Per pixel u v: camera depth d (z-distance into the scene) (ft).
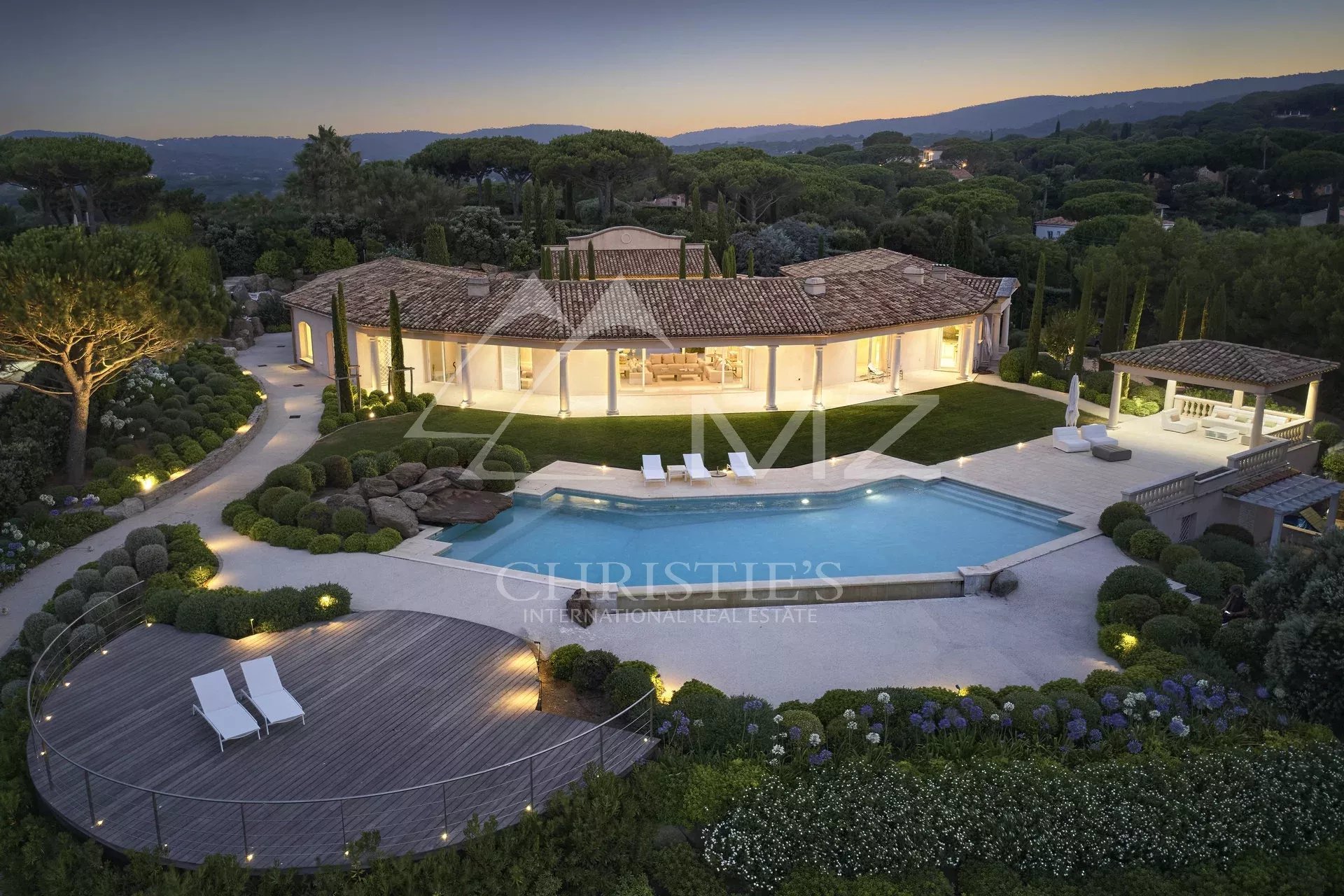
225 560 72.08
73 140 206.49
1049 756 46.26
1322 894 40.27
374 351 128.98
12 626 60.70
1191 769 45.34
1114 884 40.27
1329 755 46.34
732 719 47.60
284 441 106.42
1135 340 142.92
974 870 40.83
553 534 81.15
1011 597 67.51
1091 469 97.86
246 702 48.80
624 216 286.05
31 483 78.13
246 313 183.73
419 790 39.88
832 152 577.02
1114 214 317.83
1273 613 55.06
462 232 235.40
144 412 96.99
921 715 48.08
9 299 72.33
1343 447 110.01
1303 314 141.79
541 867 38.22
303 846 37.78
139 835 38.34
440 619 59.72
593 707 52.11
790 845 40.81
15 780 42.04
